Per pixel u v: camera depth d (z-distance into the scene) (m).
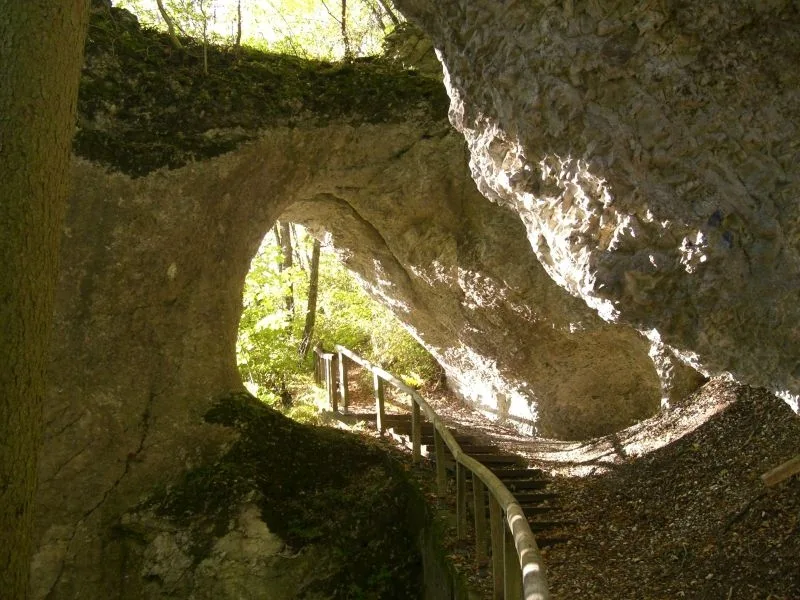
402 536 7.81
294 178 8.84
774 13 4.61
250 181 8.30
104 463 7.56
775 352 4.63
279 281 13.65
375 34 11.79
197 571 7.29
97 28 7.84
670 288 4.86
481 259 9.97
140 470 7.68
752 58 4.63
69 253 7.41
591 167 4.92
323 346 15.23
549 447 10.57
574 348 10.90
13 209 3.50
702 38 4.68
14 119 3.53
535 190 5.46
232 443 7.94
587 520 7.21
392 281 11.48
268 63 8.80
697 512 6.52
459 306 11.01
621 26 4.80
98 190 7.47
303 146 8.65
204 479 7.62
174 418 7.88
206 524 7.40
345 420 10.65
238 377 8.60
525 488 8.09
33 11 3.58
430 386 15.44
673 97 4.74
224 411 8.08
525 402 12.08
